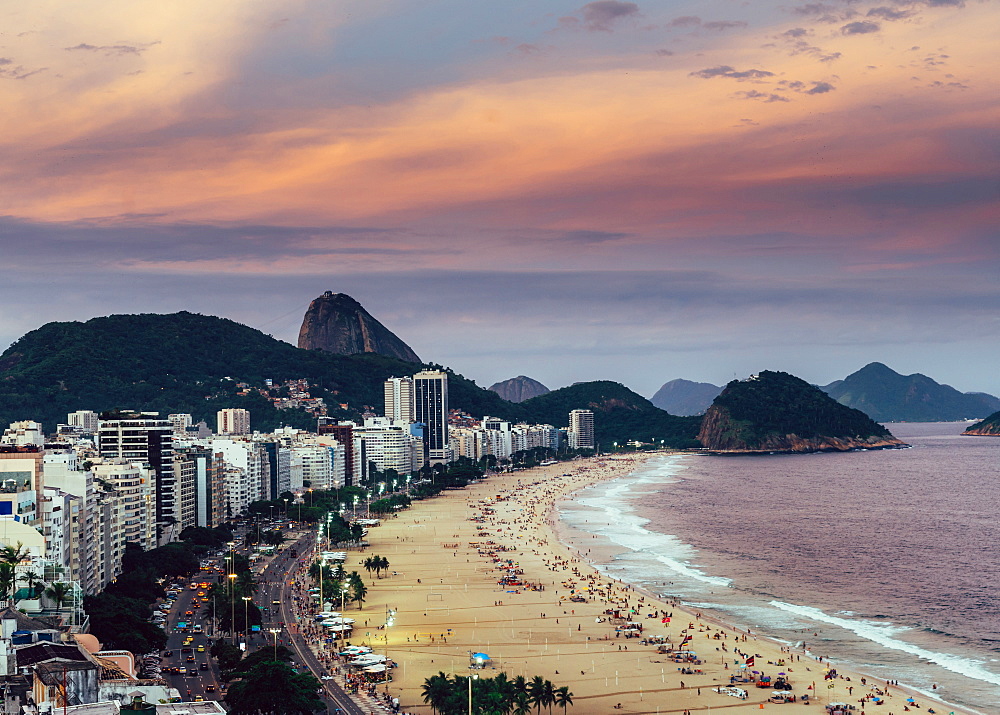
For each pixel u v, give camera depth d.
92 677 186.25
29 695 182.62
